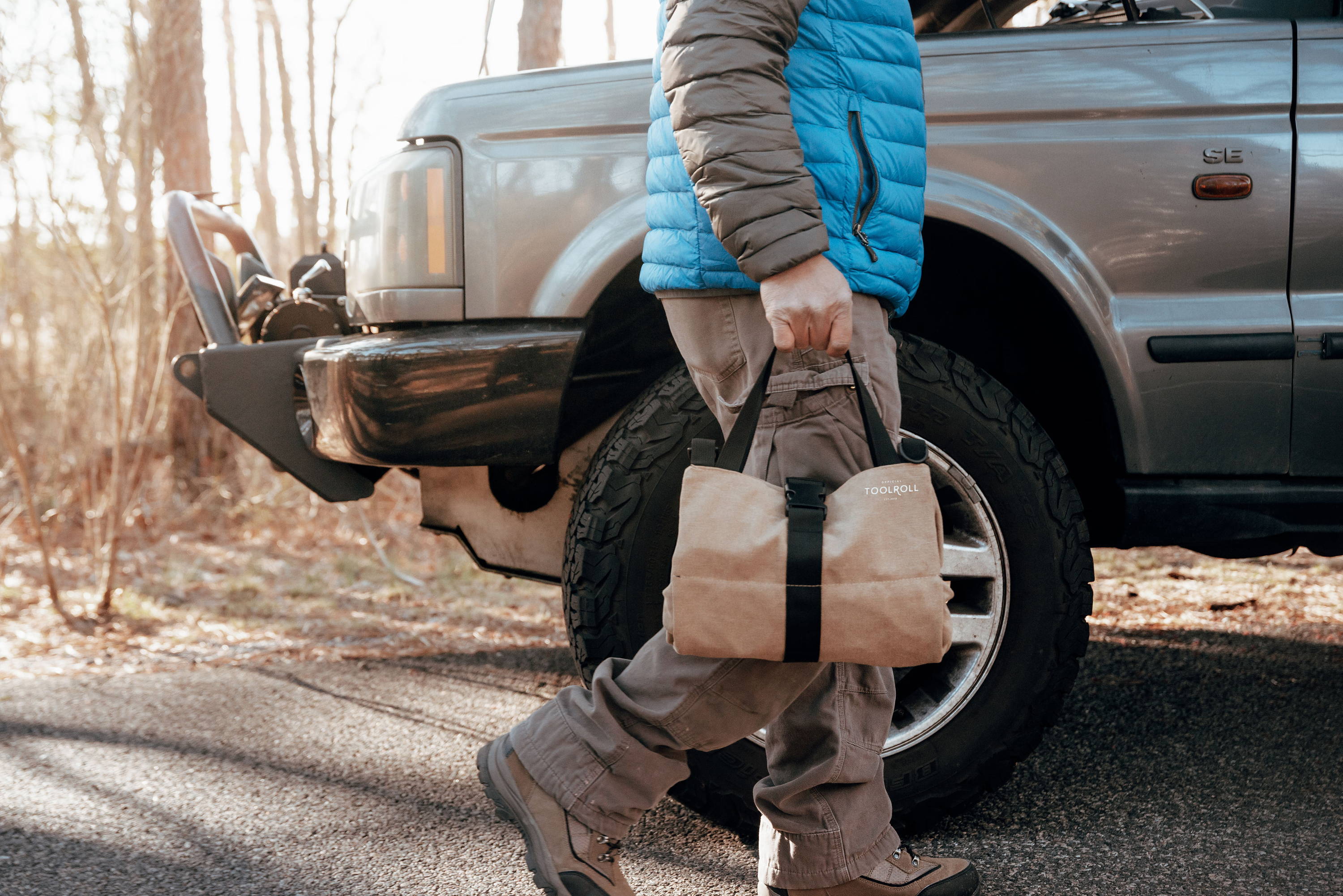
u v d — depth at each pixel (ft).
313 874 5.82
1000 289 7.04
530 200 6.20
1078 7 8.89
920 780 6.09
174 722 8.49
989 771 6.15
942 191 6.13
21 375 20.63
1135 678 9.23
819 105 4.10
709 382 4.46
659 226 4.47
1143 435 6.28
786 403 4.15
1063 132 6.21
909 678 6.43
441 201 6.27
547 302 6.16
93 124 14.35
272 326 8.04
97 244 14.94
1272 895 5.32
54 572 14.02
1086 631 6.17
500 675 9.82
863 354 4.20
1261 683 8.97
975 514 6.15
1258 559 14.25
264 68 36.22
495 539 7.28
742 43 3.77
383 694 9.25
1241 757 7.29
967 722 6.14
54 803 6.85
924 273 7.03
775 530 3.93
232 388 6.96
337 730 8.30
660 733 4.43
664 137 4.43
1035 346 7.28
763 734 6.00
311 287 8.38
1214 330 6.21
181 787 7.11
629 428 6.09
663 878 5.73
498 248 6.21
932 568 3.92
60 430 16.74
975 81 6.25
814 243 3.79
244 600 12.91
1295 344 6.22
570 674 9.82
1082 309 6.16
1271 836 6.02
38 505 16.83
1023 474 6.11
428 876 5.79
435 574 14.40
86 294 13.85
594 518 6.04
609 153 6.20
